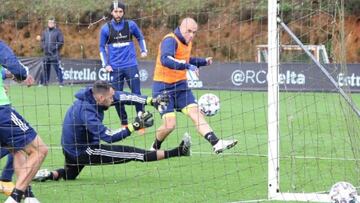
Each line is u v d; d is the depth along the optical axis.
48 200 20.91
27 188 19.83
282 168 25.75
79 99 22.86
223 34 67.31
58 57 51.47
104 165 25.67
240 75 58.62
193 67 25.94
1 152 20.69
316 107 40.66
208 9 61.03
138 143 31.61
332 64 29.55
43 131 35.62
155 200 20.80
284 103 43.34
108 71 36.12
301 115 39.47
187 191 22.02
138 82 36.75
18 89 57.84
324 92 43.16
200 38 68.75
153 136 33.50
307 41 38.09
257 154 28.70
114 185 22.94
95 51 77.62
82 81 61.50
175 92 26.58
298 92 46.34
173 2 65.56
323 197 20.77
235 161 27.14
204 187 22.59
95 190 22.17
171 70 26.50
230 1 60.12
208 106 26.89
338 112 39.59
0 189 20.59
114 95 24.59
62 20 53.41
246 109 45.75
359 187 22.22
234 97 51.47
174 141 32.41
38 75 59.88
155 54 69.19
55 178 23.55
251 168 25.73
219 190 22.12
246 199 20.88
